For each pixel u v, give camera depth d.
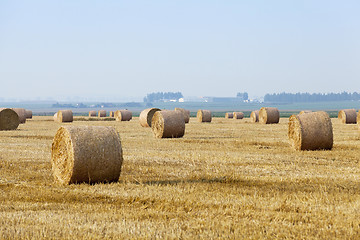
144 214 18.17
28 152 39.56
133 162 33.56
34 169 30.95
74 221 17.06
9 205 19.95
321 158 36.97
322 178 26.89
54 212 18.64
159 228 16.09
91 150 25.12
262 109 94.06
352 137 55.25
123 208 19.48
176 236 15.13
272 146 46.88
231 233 15.46
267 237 15.23
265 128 76.69
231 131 69.38
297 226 16.39
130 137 58.09
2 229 15.96
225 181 26.19
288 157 36.94
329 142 42.06
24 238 15.05
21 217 17.59
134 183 25.59
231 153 39.53
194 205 19.84
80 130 25.45
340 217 17.53
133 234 15.39
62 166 25.73
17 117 75.00
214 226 16.38
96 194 22.06
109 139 25.81
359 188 23.86
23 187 24.48
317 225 16.61
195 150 42.47
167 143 49.81
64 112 102.94
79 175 25.05
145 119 82.75
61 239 14.91
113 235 15.27
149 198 20.98
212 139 54.53
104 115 146.25
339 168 31.05
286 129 73.62
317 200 20.48
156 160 34.56
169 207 19.52
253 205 19.64
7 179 26.75
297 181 26.02
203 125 87.12
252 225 16.56
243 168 30.88
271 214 18.17
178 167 31.59
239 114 133.38
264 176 27.62
